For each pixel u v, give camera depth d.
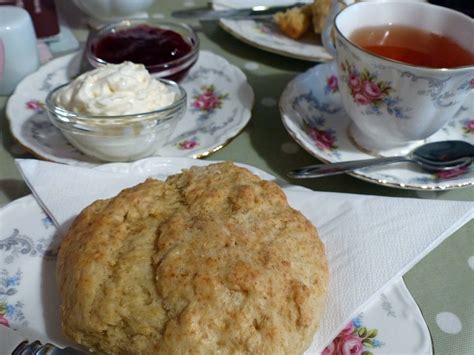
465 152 0.28
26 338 0.19
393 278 0.21
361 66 0.27
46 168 0.25
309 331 0.19
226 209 0.22
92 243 0.21
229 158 0.30
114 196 0.24
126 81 0.28
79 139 0.27
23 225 0.23
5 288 0.21
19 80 0.34
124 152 0.28
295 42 0.39
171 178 0.24
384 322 0.21
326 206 0.24
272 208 0.22
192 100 0.33
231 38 0.41
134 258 0.20
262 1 0.44
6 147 0.30
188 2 0.45
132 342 0.19
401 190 0.28
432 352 0.20
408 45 0.29
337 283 0.22
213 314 0.19
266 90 0.35
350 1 0.31
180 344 0.18
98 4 0.39
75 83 0.28
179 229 0.21
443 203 0.24
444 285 0.23
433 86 0.26
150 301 0.19
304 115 0.31
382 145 0.29
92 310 0.19
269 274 0.20
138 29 0.37
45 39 0.38
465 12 0.40
